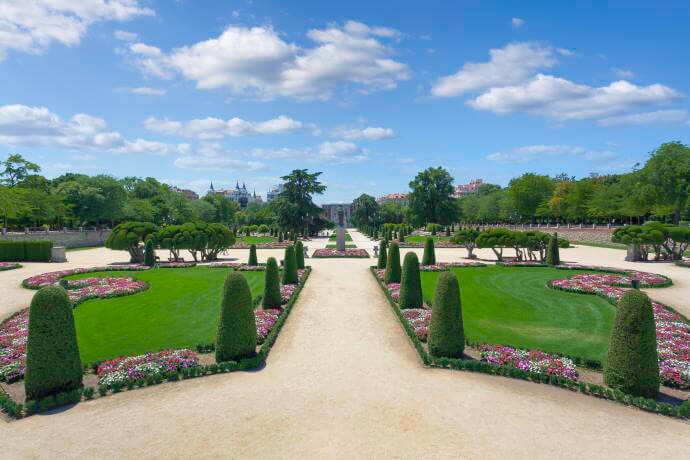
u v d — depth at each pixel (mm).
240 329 12227
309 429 8508
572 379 10945
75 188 62344
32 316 9875
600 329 15961
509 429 8539
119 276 27594
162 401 9836
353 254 41438
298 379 11102
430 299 20625
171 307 19312
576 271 29688
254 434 8328
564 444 8016
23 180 59406
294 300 20297
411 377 11234
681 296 20844
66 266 33844
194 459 7512
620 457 7629
